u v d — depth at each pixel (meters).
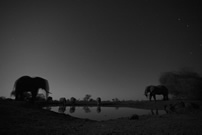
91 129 6.68
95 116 13.55
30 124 7.63
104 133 5.88
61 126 7.43
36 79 17.11
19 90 16.33
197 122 7.98
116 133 5.87
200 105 16.20
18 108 11.18
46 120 8.99
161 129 6.46
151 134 5.68
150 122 8.32
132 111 17.52
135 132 6.01
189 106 14.20
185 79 29.25
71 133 5.93
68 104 30.81
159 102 24.31
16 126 7.00
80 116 13.56
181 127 6.75
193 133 5.73
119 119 10.20
